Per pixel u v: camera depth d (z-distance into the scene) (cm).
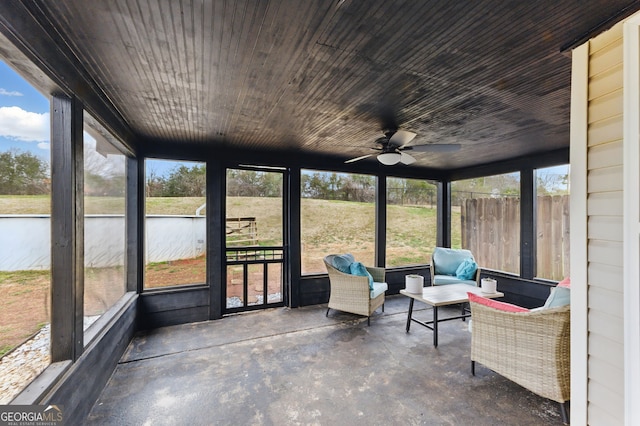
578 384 138
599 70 132
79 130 179
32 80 150
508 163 451
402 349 292
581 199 137
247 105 241
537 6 123
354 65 176
